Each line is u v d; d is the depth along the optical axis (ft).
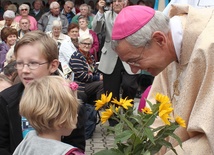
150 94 7.69
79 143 7.91
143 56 6.86
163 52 6.88
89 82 20.57
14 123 7.97
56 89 6.33
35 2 38.88
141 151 5.93
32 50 7.82
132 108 6.16
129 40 6.76
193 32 6.77
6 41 25.13
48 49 7.91
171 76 7.45
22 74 7.89
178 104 6.76
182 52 6.88
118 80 20.98
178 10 7.23
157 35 6.75
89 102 20.92
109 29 20.81
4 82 11.21
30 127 7.93
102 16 20.93
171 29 6.88
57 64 8.14
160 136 6.04
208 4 9.56
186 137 6.76
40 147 6.15
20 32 28.76
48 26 33.27
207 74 6.37
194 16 6.86
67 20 33.86
